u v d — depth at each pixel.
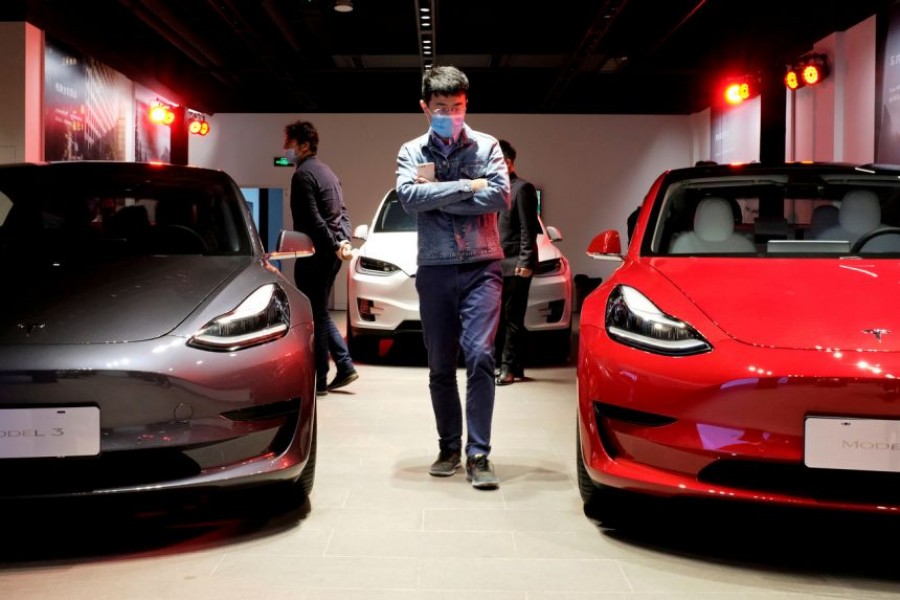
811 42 8.86
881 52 7.64
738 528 2.28
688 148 12.57
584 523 2.33
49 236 2.69
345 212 4.65
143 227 2.75
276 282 2.43
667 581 1.91
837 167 2.85
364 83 12.12
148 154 10.66
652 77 11.48
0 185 2.87
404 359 6.00
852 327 1.97
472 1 9.01
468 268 2.71
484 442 2.73
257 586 1.88
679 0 8.53
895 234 2.57
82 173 2.94
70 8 8.04
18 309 2.14
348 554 2.08
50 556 2.06
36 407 1.93
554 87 11.23
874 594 1.84
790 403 1.87
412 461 3.05
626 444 2.08
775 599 1.81
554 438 3.47
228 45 10.31
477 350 2.70
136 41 9.67
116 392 1.95
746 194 2.82
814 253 2.51
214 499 2.52
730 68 10.27
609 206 12.61
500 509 2.46
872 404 1.84
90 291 2.25
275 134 12.43
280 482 2.21
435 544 2.16
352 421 3.81
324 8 8.38
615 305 2.25
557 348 5.71
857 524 2.30
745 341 1.97
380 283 5.44
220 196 2.91
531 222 4.74
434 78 2.61
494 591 1.86
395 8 9.03
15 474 1.97
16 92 7.62
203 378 2.02
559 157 12.57
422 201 2.62
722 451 1.92
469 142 2.71
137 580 1.91
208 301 2.21
